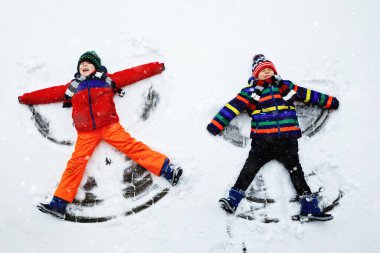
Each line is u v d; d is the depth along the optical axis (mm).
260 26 2836
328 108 2545
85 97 2430
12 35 2828
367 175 2389
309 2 2914
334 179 2398
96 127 2396
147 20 2844
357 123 2525
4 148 2516
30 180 2439
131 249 2260
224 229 2293
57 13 2896
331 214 2311
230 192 2289
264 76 2492
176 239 2273
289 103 2498
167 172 2332
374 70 2666
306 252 2236
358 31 2801
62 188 2312
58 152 2506
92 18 2869
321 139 2494
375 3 2898
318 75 2643
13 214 2359
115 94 2637
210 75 2664
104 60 2721
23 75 2695
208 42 2775
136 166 2465
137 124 2570
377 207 2316
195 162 2426
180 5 2898
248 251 2242
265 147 2354
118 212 2352
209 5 2904
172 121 2543
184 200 2361
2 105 2617
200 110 2551
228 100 2576
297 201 2336
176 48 2744
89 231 2305
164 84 2643
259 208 2334
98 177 2439
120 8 2896
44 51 2764
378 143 2469
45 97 2561
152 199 2373
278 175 2404
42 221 2336
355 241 2252
